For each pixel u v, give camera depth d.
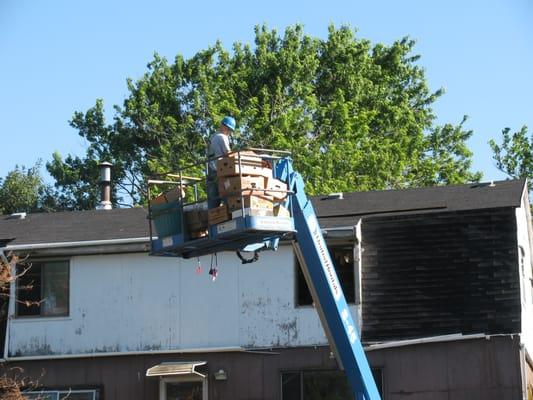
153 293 29.19
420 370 26.77
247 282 28.66
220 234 17.42
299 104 53.81
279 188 17.84
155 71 56.91
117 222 31.78
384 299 27.89
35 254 29.67
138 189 57.50
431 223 28.94
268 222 17.39
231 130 18.64
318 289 18.61
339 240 28.20
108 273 29.55
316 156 47.88
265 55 55.94
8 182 60.47
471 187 31.25
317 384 27.59
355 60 58.06
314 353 27.78
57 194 59.72
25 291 29.75
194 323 28.75
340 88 56.47
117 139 57.25
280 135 48.38
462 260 28.00
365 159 48.47
